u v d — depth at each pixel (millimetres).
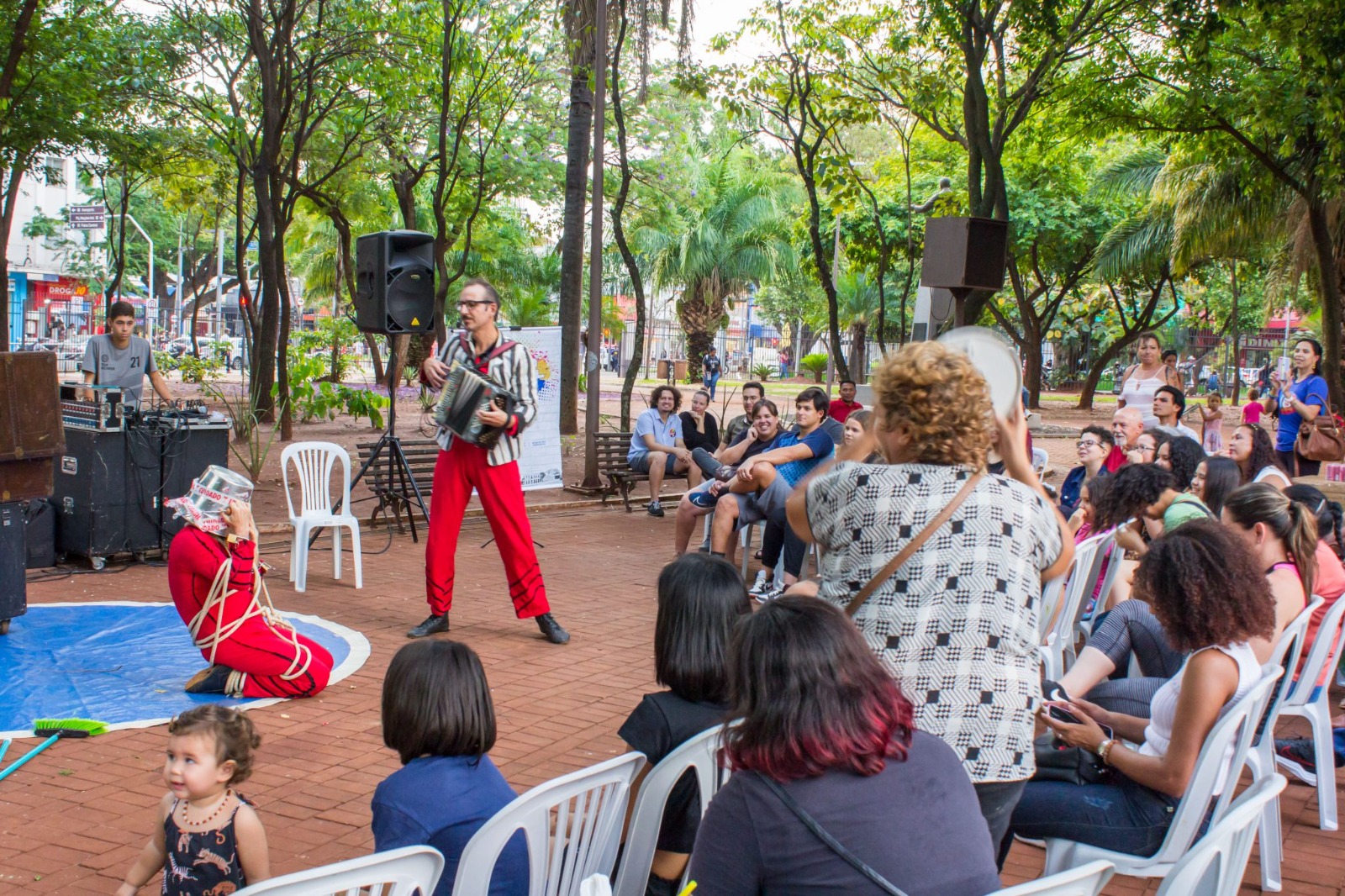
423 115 20219
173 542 5859
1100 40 14086
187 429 9219
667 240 39531
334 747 5199
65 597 7957
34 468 6793
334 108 19125
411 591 8586
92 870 3902
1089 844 3334
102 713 5551
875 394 2777
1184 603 3256
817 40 15273
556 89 21875
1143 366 10969
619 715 5785
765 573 8766
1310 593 4477
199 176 24375
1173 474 6387
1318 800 4770
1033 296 31750
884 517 2664
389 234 9938
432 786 2910
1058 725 3414
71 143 17094
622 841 3271
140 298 54938
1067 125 17109
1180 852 3244
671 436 13023
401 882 2334
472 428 6867
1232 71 15242
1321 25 11906
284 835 4238
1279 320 58969
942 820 2107
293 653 5859
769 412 9031
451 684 2969
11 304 47062
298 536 8453
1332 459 11453
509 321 34312
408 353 33844
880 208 27219
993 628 2623
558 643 7199
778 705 2098
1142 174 27234
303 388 20344
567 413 19828
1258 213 20984
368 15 17125
